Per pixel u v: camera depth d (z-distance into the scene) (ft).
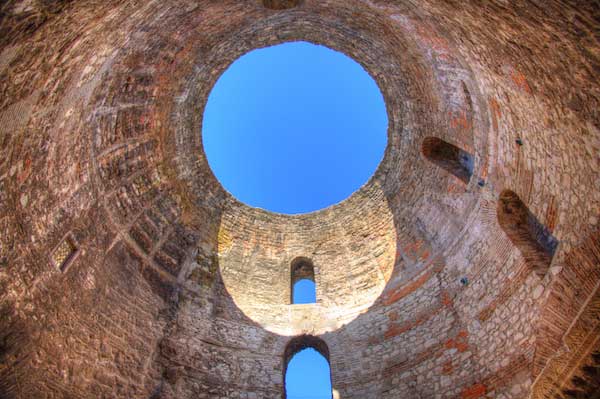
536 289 26.05
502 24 21.35
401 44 34.96
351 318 39.78
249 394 35.06
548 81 22.26
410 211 42.34
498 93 28.07
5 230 22.93
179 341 35.22
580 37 17.79
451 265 35.04
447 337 32.07
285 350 38.88
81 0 18.58
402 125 42.57
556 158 25.02
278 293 44.06
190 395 32.91
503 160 30.53
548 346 23.89
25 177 24.09
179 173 42.04
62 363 25.71
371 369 34.88
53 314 25.94
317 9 34.99
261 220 48.83
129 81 31.89
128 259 34.30
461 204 35.68
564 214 24.63
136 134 35.53
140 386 30.37
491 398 26.71
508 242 29.40
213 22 33.78
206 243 43.78
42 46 19.21
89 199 30.58
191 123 42.19
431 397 30.22
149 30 29.35
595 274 22.00
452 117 36.01
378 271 42.34
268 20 36.40
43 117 23.57
